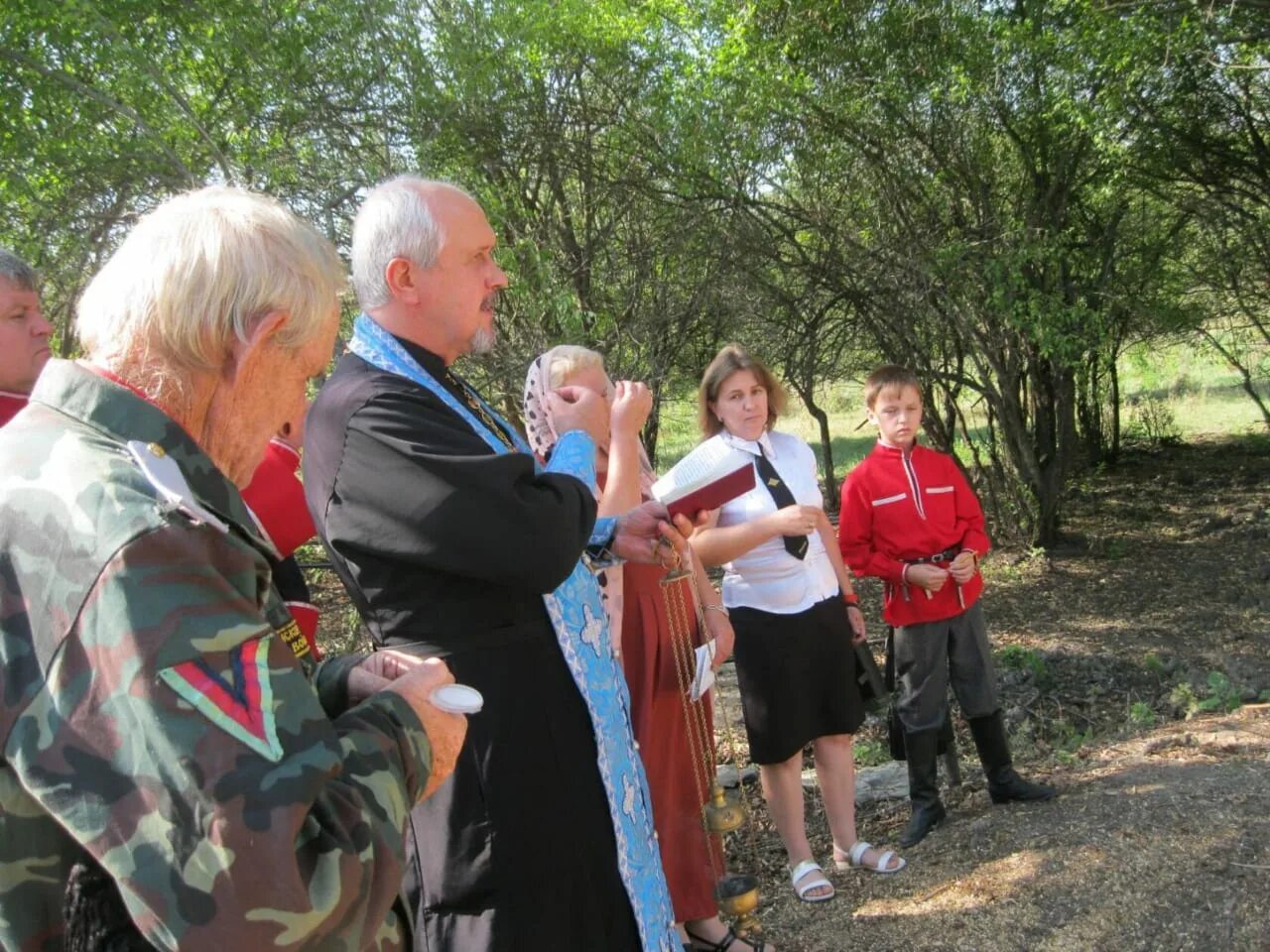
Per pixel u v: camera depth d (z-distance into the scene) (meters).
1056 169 8.46
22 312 2.56
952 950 2.97
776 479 3.52
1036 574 8.86
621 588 2.82
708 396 3.67
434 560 1.83
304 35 6.29
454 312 2.07
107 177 5.97
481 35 7.25
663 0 7.93
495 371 7.50
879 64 8.05
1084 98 7.92
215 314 1.23
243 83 6.19
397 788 1.28
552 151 8.02
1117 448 13.40
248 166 6.38
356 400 1.92
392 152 7.09
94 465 1.14
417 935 2.02
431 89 6.95
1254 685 5.83
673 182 8.52
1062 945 2.90
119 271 1.26
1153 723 5.08
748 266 8.75
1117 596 8.08
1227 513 10.23
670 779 2.99
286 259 1.28
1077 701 5.86
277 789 1.07
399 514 1.83
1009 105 8.11
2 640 1.09
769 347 9.27
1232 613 7.38
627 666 2.90
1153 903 2.99
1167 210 10.02
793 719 3.50
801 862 3.53
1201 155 9.52
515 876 1.96
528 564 1.82
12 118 5.56
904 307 8.91
